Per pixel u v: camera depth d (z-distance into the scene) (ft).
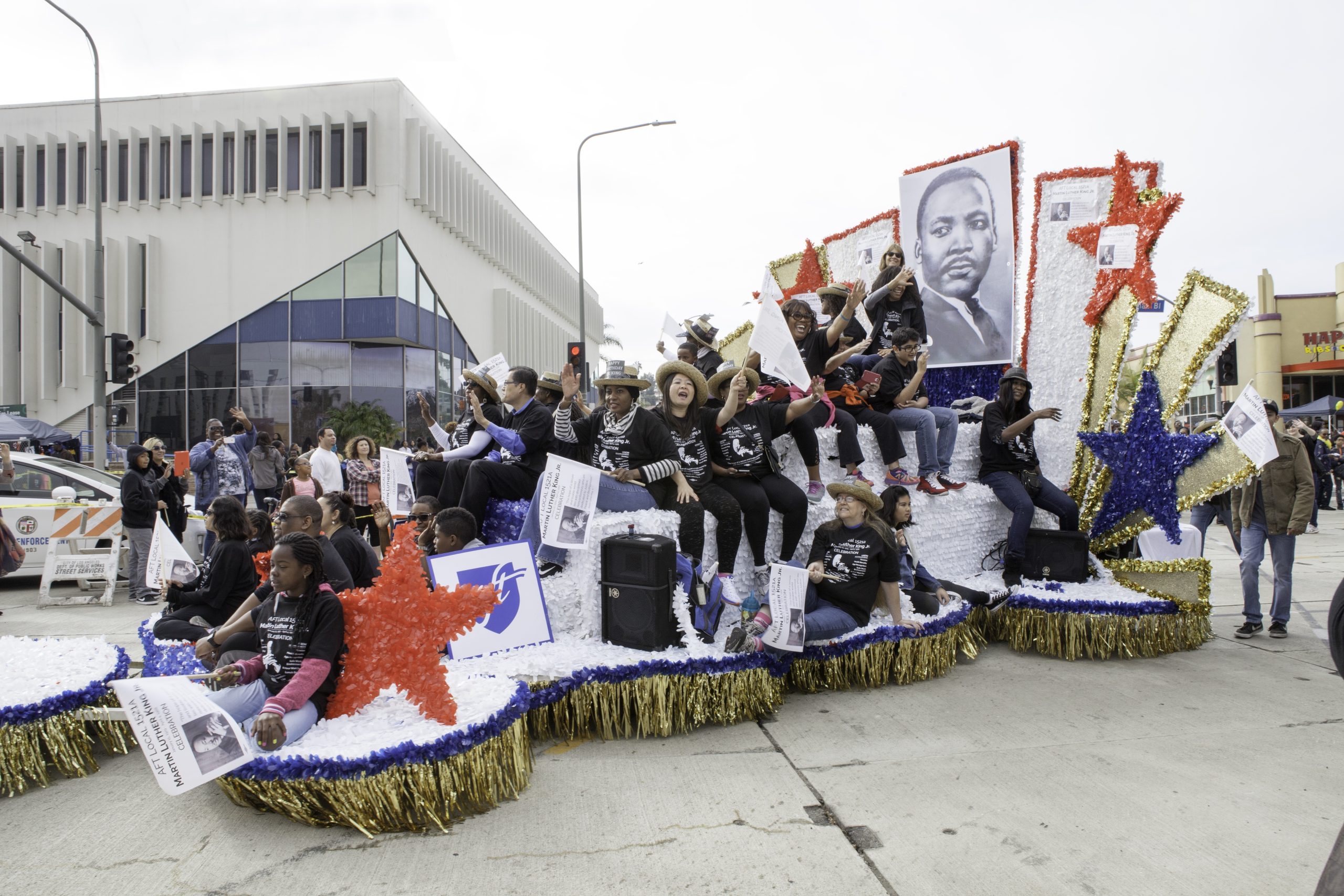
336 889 8.95
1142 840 9.96
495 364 24.40
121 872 9.39
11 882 9.19
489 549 14.25
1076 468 22.16
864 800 11.16
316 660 10.75
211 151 88.07
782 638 14.78
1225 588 28.22
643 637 14.30
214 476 34.09
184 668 13.55
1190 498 19.60
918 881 9.07
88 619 24.70
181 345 87.25
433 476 20.42
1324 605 25.05
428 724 10.93
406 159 88.99
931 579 18.95
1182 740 13.39
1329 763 12.37
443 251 99.66
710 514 16.37
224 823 10.57
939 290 25.89
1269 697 15.78
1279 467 20.33
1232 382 54.08
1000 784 11.68
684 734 13.91
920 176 26.30
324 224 86.58
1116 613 18.62
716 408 18.40
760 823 10.53
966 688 16.55
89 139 88.79
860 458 18.86
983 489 21.62
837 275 30.25
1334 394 99.91
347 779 10.03
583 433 17.69
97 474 34.91
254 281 86.84
